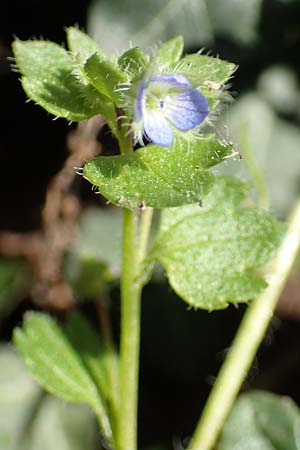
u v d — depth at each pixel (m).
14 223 0.21
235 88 0.20
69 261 0.20
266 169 0.20
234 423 0.18
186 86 0.15
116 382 0.17
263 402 0.18
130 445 0.16
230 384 0.18
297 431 0.18
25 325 0.17
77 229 0.20
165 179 0.15
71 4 0.20
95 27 0.19
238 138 0.20
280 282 0.18
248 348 0.18
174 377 0.20
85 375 0.17
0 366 0.20
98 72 0.15
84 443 0.19
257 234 0.16
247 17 0.20
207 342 0.20
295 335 0.20
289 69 0.20
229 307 0.20
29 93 0.15
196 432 0.18
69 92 0.15
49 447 0.19
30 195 0.21
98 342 0.17
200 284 0.16
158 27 0.19
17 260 0.20
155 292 0.20
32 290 0.20
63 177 0.19
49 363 0.17
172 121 0.15
